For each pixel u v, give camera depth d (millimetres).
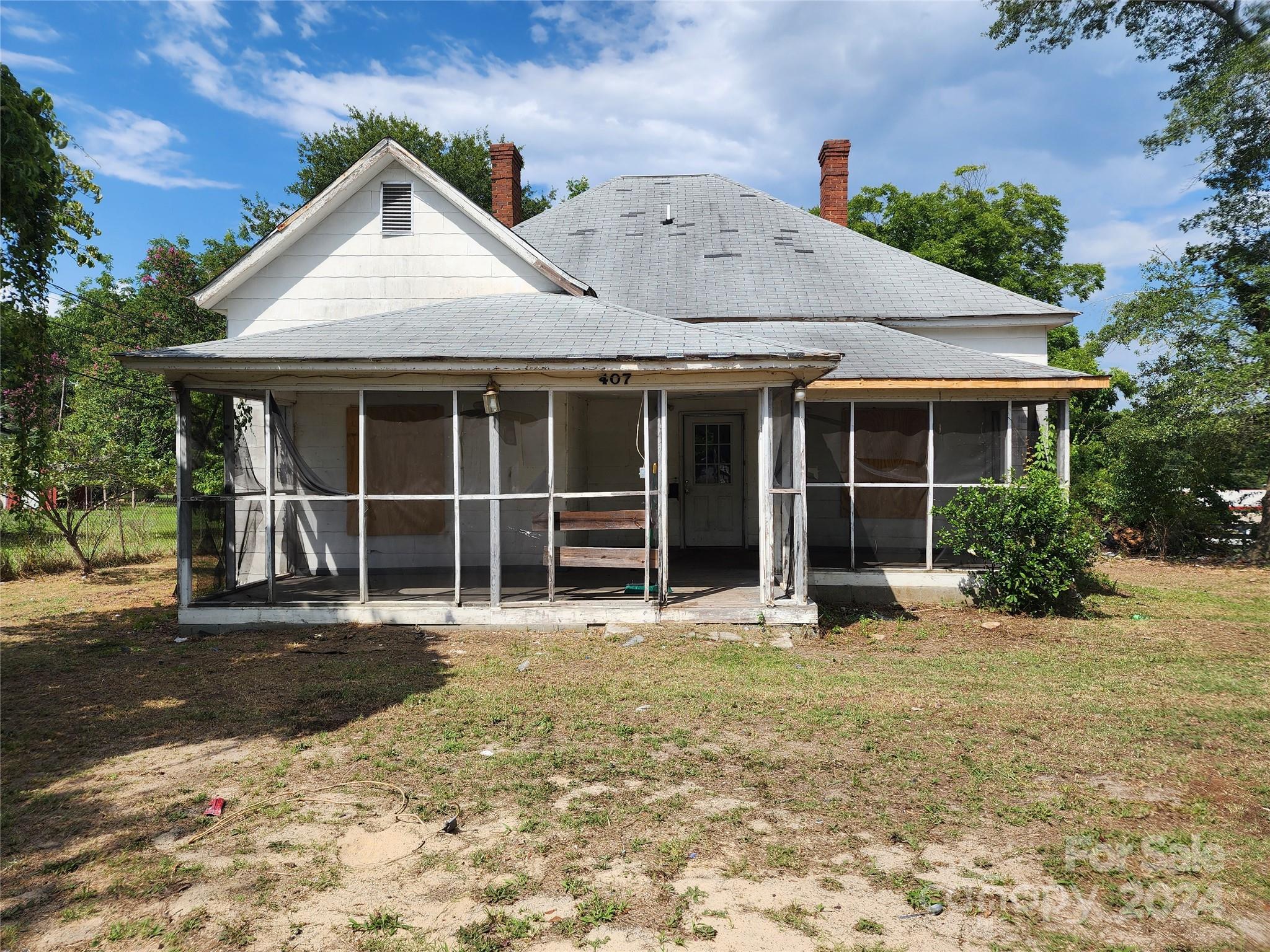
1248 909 3338
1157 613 10156
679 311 13430
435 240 11898
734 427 13633
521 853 3795
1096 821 4145
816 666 7270
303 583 10180
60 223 6703
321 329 9445
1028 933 3162
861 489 11445
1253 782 4648
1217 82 16203
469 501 10344
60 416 26406
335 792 4516
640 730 5512
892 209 26219
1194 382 15023
